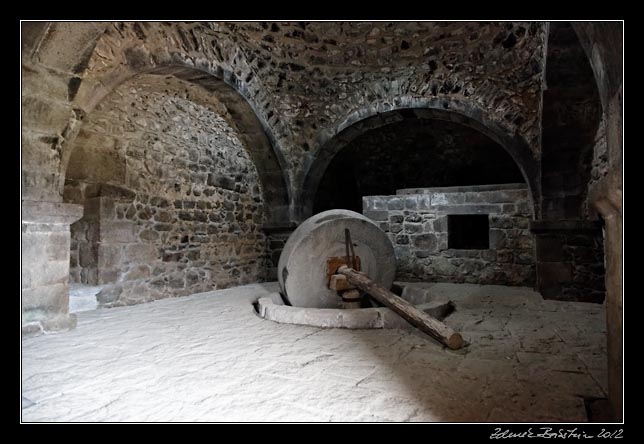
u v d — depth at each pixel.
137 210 4.95
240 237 6.77
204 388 2.08
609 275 1.68
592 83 4.57
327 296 4.31
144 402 1.91
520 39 5.15
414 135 8.73
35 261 3.21
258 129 6.30
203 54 4.87
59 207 3.28
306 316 3.55
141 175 5.04
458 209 6.61
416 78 6.07
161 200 5.30
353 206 10.47
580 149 5.08
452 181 9.47
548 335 3.20
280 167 6.73
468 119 5.96
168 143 5.44
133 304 4.78
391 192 10.02
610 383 1.71
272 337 3.12
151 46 4.13
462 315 4.02
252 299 5.08
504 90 5.55
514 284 6.25
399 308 3.40
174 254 5.48
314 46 6.18
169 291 5.36
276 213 6.99
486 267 6.44
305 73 6.41
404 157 9.30
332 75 6.41
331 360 2.54
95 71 3.56
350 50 6.18
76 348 2.84
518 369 2.38
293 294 4.18
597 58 1.67
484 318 3.88
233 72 5.45
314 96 6.58
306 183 6.94
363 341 3.00
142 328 3.46
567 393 2.01
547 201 5.31
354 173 9.97
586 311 4.25
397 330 3.33
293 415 1.77
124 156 4.82
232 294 5.56
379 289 3.71
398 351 2.75
